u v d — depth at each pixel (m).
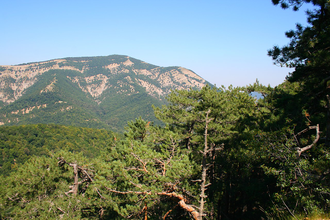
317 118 9.23
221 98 17.47
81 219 15.81
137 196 11.42
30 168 17.59
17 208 15.23
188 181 11.13
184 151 16.59
